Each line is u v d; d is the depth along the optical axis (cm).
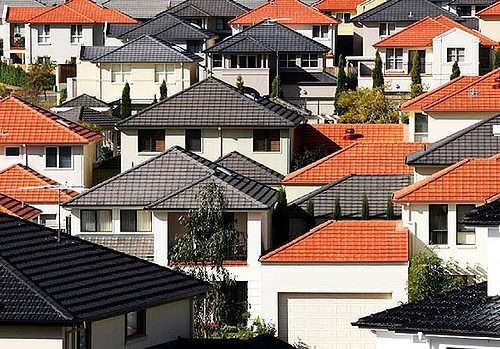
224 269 11119
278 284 11525
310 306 11500
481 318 6688
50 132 16262
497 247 7031
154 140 15888
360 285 11462
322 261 11462
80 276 7575
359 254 11494
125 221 12938
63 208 13438
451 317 6738
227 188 11994
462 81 15738
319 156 16138
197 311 10219
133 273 7931
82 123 18212
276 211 12731
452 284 11300
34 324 6906
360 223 11756
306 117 17488
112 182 13062
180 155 13262
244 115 15875
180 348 7875
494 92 14962
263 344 8175
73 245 8012
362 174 13650
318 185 14238
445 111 14862
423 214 11738
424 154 13150
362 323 6838
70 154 16225
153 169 13125
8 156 16262
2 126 16312
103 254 8044
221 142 15875
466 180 11856
